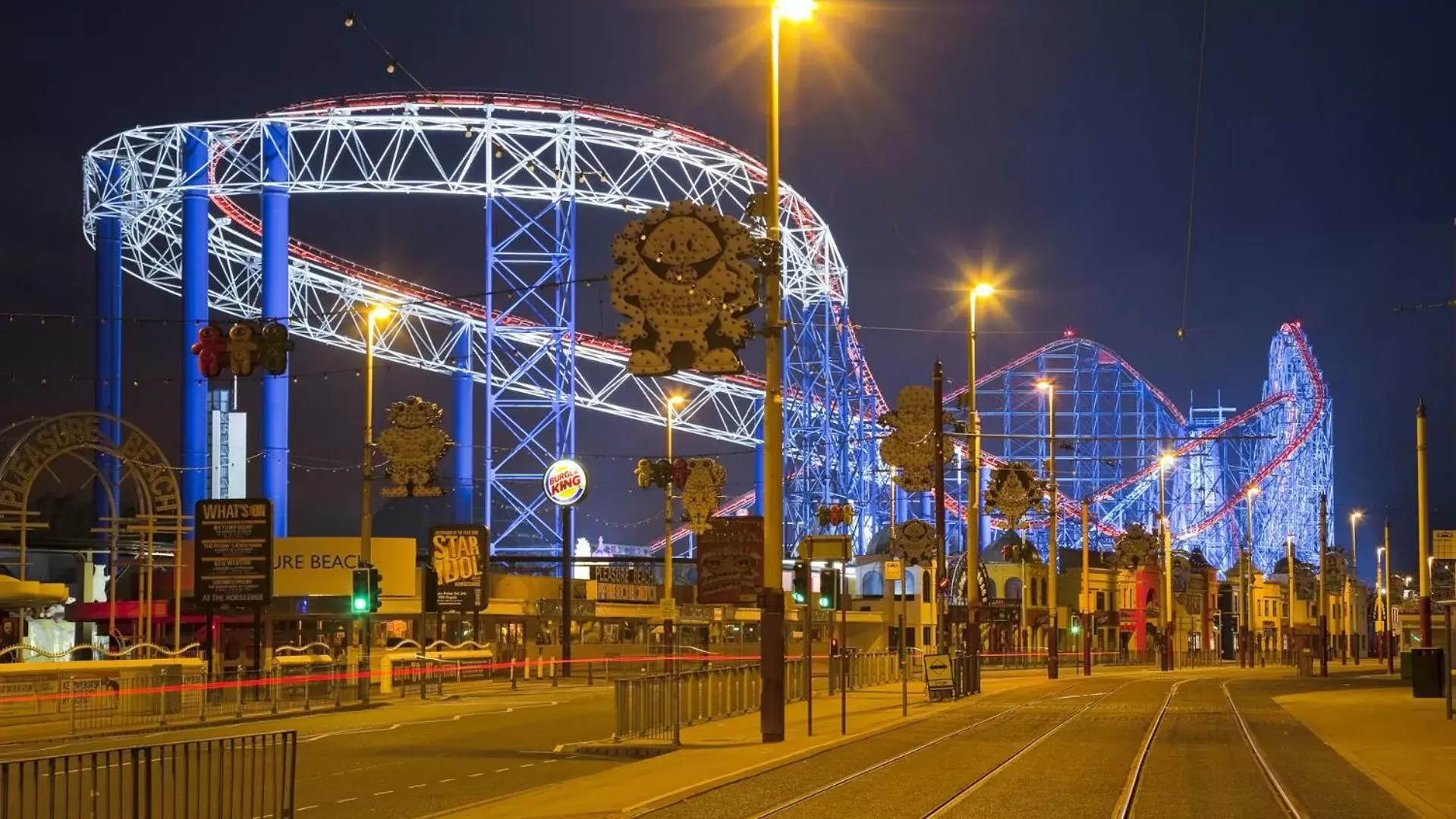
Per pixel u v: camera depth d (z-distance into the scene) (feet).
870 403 467.11
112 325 387.96
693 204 103.76
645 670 241.76
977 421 188.65
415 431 202.80
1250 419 581.94
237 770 97.50
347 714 160.04
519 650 259.39
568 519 249.96
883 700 173.58
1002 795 79.46
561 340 424.05
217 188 390.21
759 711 154.30
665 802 78.59
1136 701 172.24
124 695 143.02
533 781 94.07
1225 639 549.54
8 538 270.05
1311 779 86.43
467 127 398.21
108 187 387.75
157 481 197.47
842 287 444.14
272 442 383.45
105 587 286.66
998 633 365.81
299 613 255.09
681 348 103.19
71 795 83.15
